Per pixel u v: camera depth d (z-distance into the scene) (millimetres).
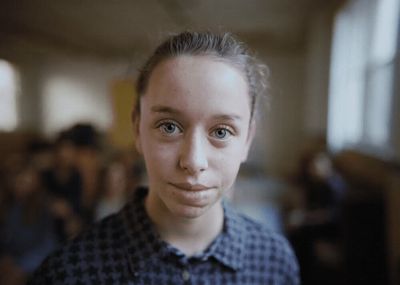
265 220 2215
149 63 372
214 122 340
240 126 356
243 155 389
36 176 1884
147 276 411
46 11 3646
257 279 480
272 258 494
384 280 1654
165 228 420
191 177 339
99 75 5535
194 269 424
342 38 3441
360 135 2793
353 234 1759
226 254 440
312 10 3611
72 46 5281
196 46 346
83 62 5543
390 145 2010
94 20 3963
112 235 434
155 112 344
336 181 2248
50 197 1980
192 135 339
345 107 3332
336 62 3582
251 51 408
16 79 5141
